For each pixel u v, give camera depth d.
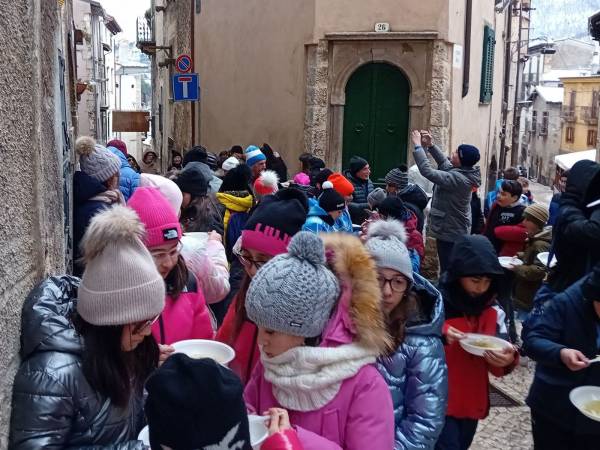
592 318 3.26
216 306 4.71
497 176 17.72
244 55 13.40
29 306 2.09
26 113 2.41
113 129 34.97
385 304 2.70
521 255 6.41
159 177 4.14
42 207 2.61
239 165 5.58
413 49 11.09
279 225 2.86
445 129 11.24
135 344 2.07
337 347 2.16
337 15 11.26
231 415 1.51
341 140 11.52
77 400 1.96
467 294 3.46
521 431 4.87
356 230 6.52
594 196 3.79
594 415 2.85
